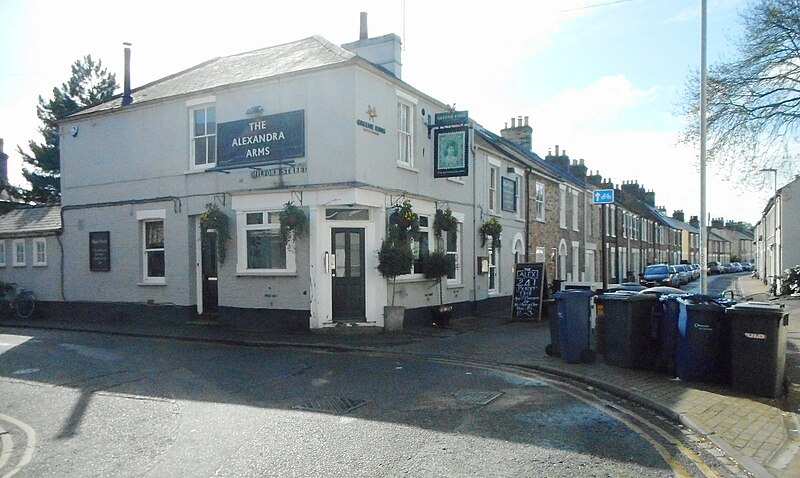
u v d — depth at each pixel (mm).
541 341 13195
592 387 8719
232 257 14961
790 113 16109
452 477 5125
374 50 17016
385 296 14461
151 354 11430
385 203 14438
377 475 5164
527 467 5359
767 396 7727
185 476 5195
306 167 14031
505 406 7500
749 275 66062
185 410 7348
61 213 18359
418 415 7059
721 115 16688
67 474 5293
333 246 14219
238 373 9570
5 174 30391
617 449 5879
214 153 15633
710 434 6234
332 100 13789
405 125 15953
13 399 8016
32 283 19078
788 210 32875
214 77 16750
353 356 11297
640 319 9672
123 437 6324
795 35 15242
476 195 19250
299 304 14078
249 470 5309
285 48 17281
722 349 8531
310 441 6098
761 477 5117
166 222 16297
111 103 18359
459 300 18125
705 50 12688
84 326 15852
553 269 26344
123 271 17062
